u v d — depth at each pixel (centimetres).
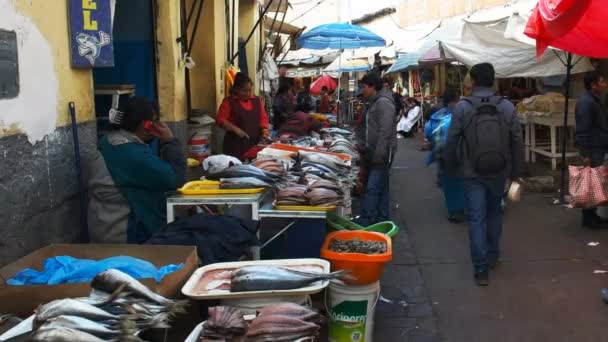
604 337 420
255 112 743
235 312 249
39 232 353
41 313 225
